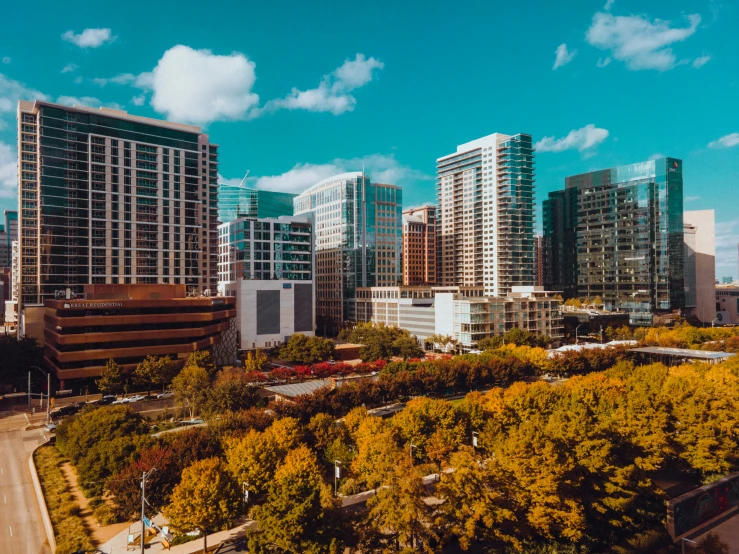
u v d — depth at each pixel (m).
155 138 185.50
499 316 177.25
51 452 77.50
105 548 50.88
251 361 137.12
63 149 168.50
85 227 171.00
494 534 48.94
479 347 164.50
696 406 69.25
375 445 61.62
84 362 115.94
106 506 58.84
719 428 66.38
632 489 55.09
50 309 132.75
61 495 61.44
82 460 64.56
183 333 129.12
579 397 77.81
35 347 133.25
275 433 65.44
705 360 128.75
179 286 138.00
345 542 45.97
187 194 192.00
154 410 102.56
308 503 44.56
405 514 44.75
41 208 164.62
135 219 180.50
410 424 72.12
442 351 177.12
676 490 65.19
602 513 53.56
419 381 105.25
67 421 77.88
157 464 56.62
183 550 50.75
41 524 56.41
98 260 173.12
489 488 51.09
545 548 48.84
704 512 59.59
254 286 175.75
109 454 62.31
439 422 73.62
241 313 173.62
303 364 153.00
